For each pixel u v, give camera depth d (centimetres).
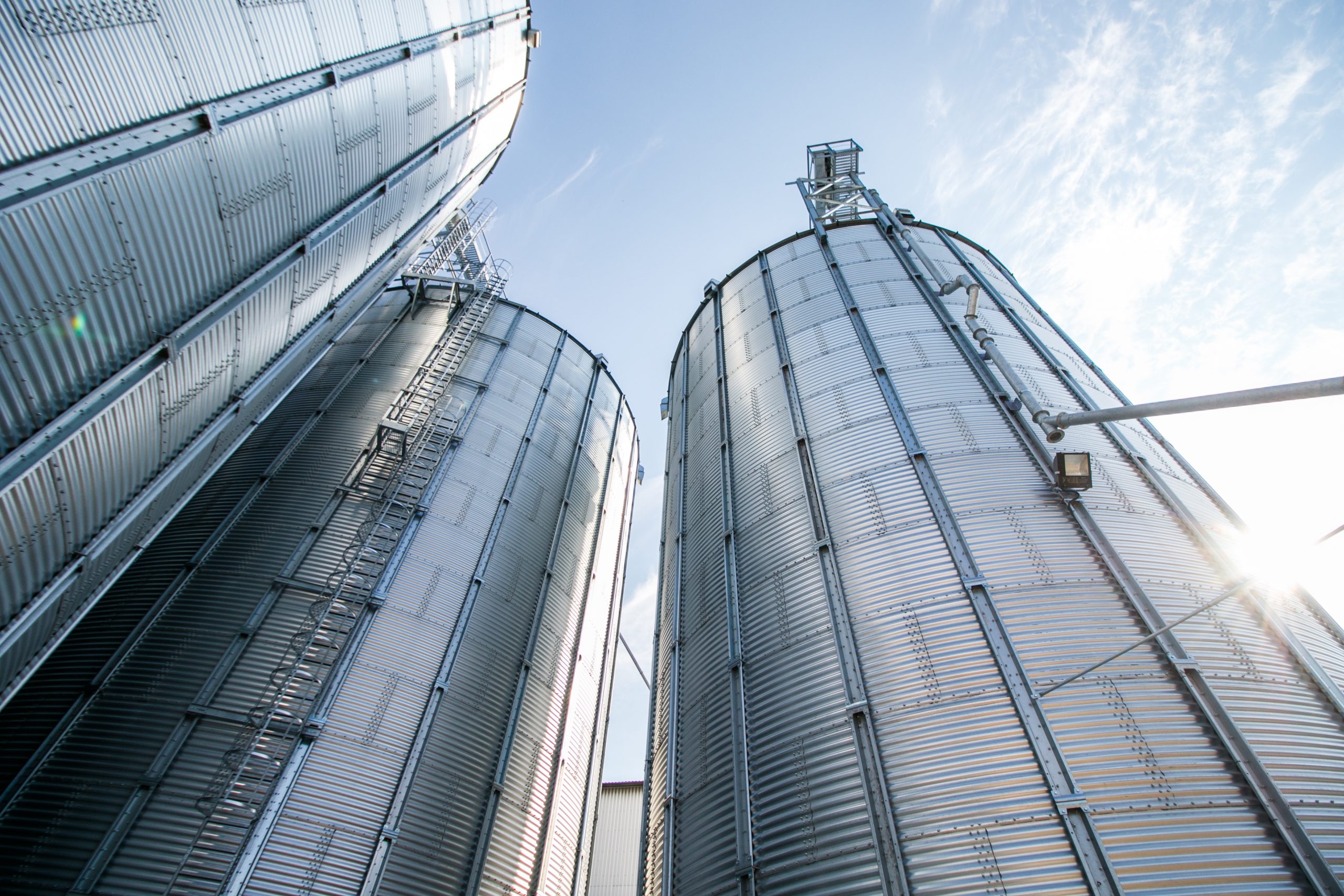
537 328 3372
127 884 1277
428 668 1842
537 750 2038
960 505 1355
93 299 1041
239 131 1291
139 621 1728
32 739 1511
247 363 1497
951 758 1037
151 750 1458
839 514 1483
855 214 3091
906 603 1248
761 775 1226
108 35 1034
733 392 2148
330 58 1585
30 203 922
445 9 2130
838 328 1969
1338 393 702
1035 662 1087
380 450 2253
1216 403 830
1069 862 895
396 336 2936
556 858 1991
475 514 2305
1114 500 1342
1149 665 1063
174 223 1171
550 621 2372
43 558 1060
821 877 1035
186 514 2078
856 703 1161
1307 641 1127
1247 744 956
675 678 1650
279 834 1409
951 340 1788
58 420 1005
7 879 1284
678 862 1312
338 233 1714
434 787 1673
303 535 1945
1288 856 866
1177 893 845
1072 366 1848
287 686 1608
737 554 1656
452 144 2317
